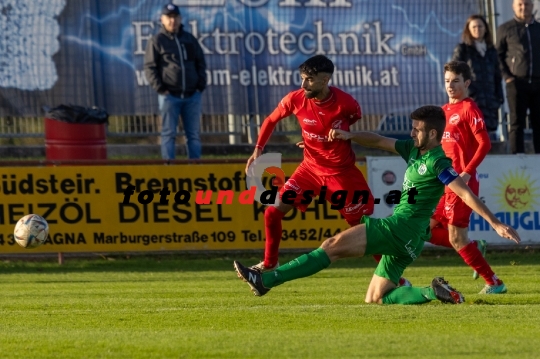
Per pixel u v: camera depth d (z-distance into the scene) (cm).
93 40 4350
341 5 4541
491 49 3966
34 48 4303
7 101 4278
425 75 4603
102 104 4362
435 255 3894
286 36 4509
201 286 2853
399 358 1415
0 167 3509
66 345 1577
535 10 4541
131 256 3738
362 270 3403
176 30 4025
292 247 3588
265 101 4497
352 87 4559
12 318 2081
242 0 4466
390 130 4578
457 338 1597
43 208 3534
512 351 1464
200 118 4341
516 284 2786
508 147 4484
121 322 1970
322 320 1909
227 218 3581
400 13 4584
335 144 2422
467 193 1950
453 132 2528
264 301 2366
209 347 1521
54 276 3262
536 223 3678
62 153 4156
